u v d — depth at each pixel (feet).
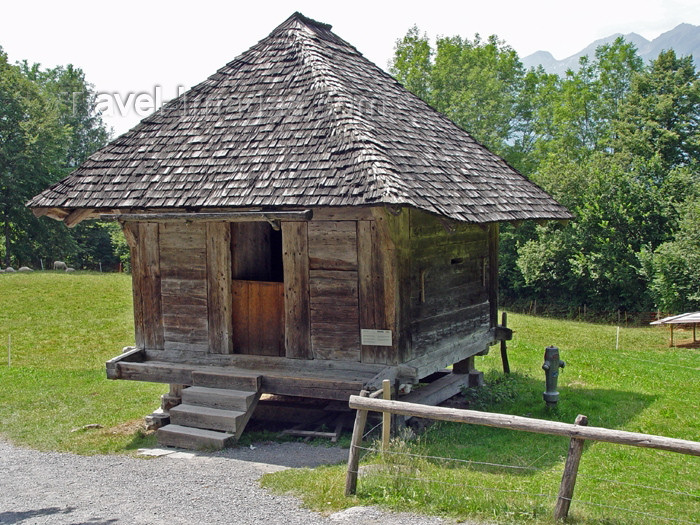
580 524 20.21
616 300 112.57
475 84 145.18
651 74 142.00
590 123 168.55
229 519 21.97
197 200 32.99
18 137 145.79
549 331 82.23
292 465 28.81
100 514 23.08
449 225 31.30
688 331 85.46
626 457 29.35
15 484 27.58
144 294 37.58
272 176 32.68
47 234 153.17
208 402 33.47
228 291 35.58
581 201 119.75
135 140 38.63
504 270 132.26
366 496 23.08
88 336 73.05
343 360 33.06
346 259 32.58
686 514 22.24
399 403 22.71
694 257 93.81
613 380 46.78
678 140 131.34
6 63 150.92
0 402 44.29
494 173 41.34
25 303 90.68
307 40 42.19
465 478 25.05
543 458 28.81
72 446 33.68
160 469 28.73
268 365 34.73
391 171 30.58
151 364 35.91
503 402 39.47
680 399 40.55
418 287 33.76
